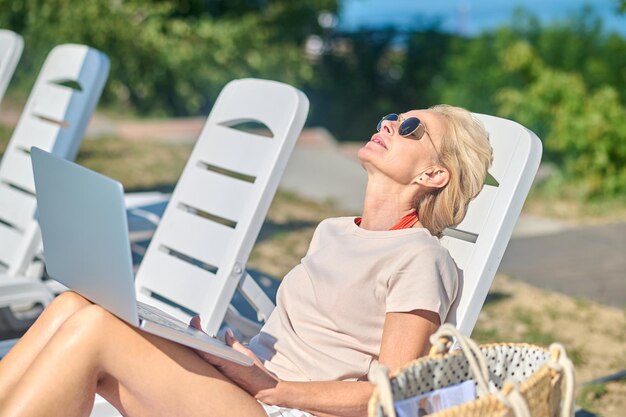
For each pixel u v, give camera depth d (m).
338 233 2.78
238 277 3.35
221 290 3.32
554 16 11.03
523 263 6.13
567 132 8.32
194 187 3.64
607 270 5.99
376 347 2.56
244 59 11.79
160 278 3.58
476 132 2.71
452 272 2.52
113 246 2.15
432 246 2.53
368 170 2.74
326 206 7.66
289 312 2.72
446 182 2.67
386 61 13.06
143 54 11.38
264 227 6.87
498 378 2.22
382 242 2.62
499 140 2.87
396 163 2.65
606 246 6.60
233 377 2.39
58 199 2.31
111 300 2.26
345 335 2.59
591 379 4.22
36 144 4.47
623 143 8.16
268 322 2.80
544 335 4.79
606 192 8.14
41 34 11.13
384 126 2.73
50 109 4.52
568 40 9.94
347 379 2.57
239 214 3.40
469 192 2.71
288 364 2.67
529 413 1.92
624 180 8.12
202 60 11.59
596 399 4.00
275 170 3.38
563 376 2.10
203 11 12.59
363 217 2.77
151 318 2.29
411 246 2.52
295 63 12.12
